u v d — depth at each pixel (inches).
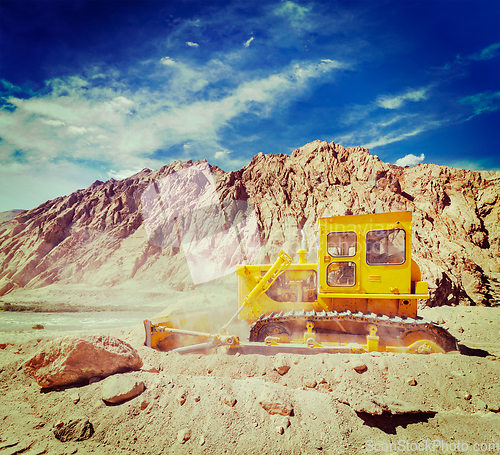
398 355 213.0
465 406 169.8
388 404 161.5
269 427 154.7
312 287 297.9
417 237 1301.7
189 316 324.5
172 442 150.5
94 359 197.3
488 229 1465.3
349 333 270.7
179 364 233.1
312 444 145.3
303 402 169.0
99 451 146.9
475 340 330.0
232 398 170.7
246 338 303.7
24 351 291.7
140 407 171.0
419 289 254.8
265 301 296.4
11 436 155.1
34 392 196.9
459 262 1054.4
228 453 142.4
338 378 195.6
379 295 259.0
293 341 272.2
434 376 188.9
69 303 1305.4
